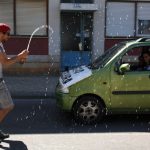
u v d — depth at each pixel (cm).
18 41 1936
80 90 1021
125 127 1016
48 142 877
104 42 1975
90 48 1984
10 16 1928
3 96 850
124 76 1020
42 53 1944
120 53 1034
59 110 1209
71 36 1981
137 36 1992
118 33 1978
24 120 1090
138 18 1988
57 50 1945
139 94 1026
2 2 1916
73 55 1984
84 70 1072
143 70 1031
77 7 1886
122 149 829
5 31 838
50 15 1936
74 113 1037
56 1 1931
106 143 873
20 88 1560
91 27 1978
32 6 1933
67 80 1045
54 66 1945
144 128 1008
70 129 994
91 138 912
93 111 1036
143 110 1040
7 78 1803
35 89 1542
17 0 1923
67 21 1973
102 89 1021
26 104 1311
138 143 875
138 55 1046
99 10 1950
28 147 841
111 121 1075
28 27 1942
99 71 1023
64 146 847
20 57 830
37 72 1938
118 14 1970
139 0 1975
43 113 1177
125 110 1038
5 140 892
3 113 866
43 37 1939
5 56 829
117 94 1022
